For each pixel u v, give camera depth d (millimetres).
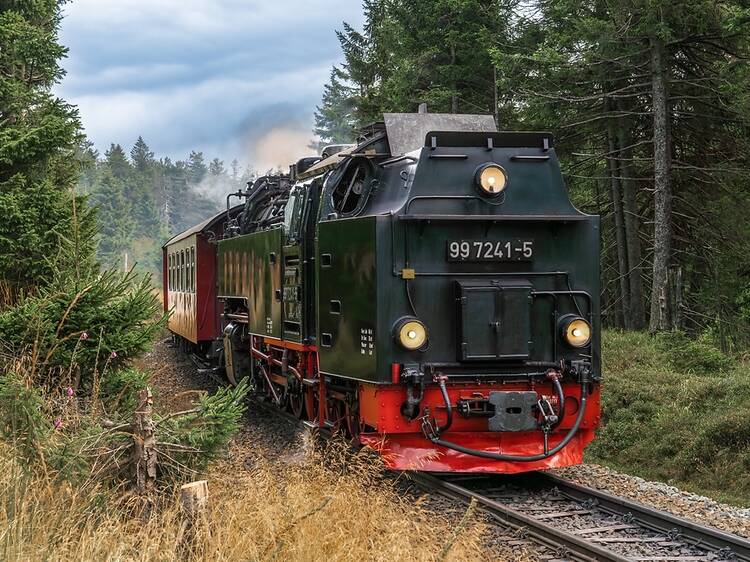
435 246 8203
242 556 5336
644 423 12438
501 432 8250
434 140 8430
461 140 8539
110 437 6344
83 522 5574
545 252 8469
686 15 17719
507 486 8516
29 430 6176
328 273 9188
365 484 7723
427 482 8406
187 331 18641
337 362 8945
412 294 8117
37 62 11688
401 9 24891
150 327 7977
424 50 24656
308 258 10250
